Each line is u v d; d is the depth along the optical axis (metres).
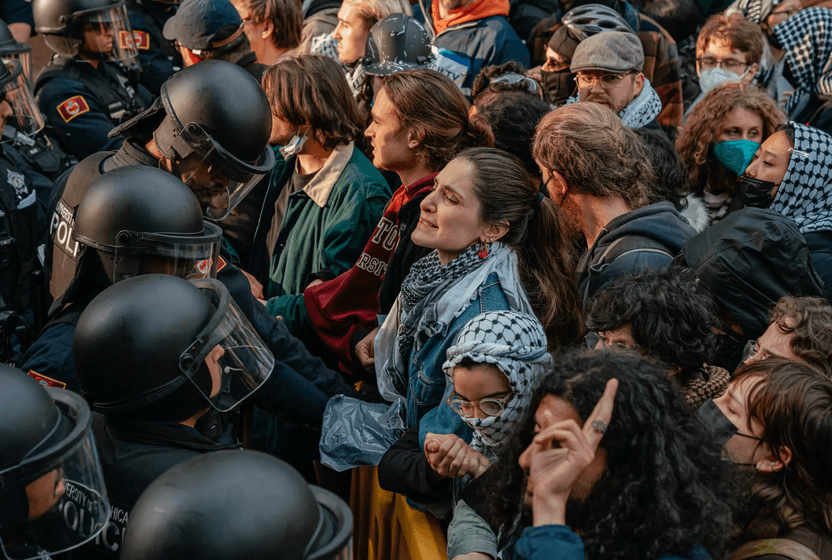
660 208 2.46
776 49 5.18
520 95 2.95
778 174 2.90
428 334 2.08
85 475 1.34
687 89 5.34
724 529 1.32
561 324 2.23
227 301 1.75
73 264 2.16
